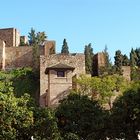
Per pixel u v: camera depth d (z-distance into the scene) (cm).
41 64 11594
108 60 13350
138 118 6888
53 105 10675
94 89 10675
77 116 7131
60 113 7106
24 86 12100
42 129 6406
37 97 11919
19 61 13600
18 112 6178
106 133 7000
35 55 13162
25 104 6381
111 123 7006
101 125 7006
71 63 11688
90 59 13412
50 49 13462
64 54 11831
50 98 10712
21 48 13650
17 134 6150
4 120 6034
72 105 7188
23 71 12400
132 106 6944
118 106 7125
